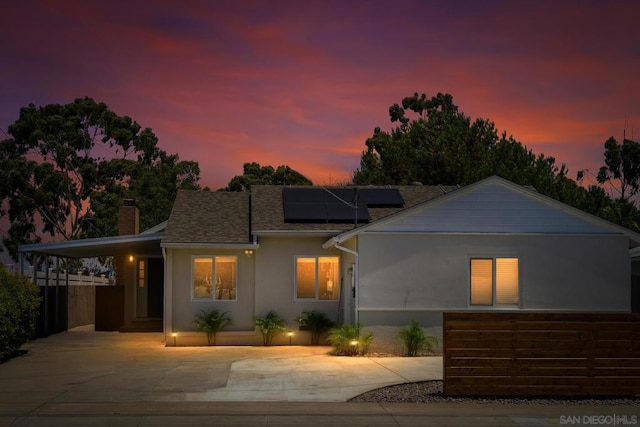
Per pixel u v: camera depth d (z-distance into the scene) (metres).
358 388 12.04
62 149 46.50
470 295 17.47
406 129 49.59
